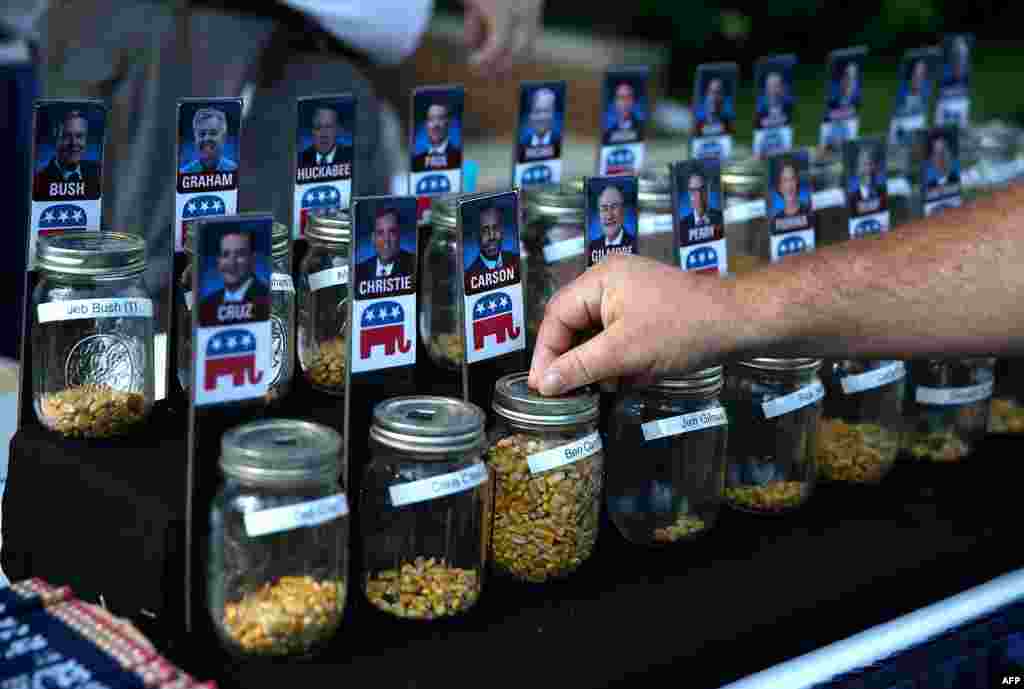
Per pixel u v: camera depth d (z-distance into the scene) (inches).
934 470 67.1
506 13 102.7
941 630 53.9
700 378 54.3
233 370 45.2
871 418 63.1
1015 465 68.7
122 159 89.9
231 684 44.0
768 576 53.9
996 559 60.3
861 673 50.3
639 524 55.1
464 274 50.9
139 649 41.2
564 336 51.9
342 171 58.8
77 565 50.1
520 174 65.2
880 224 67.2
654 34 267.3
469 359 51.9
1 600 43.2
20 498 52.4
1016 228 47.8
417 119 60.6
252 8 86.7
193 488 44.9
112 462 49.8
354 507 50.3
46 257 50.6
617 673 45.9
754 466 59.1
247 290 45.0
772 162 62.5
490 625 48.7
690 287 49.1
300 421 45.9
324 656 45.8
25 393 52.9
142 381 52.7
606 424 61.8
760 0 272.8
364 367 49.1
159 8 87.2
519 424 50.1
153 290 79.9
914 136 76.9
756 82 75.7
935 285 47.7
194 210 53.2
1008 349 48.4
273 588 44.4
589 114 158.1
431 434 45.9
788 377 58.3
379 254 48.4
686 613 50.4
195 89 87.6
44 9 95.4
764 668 50.9
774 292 48.6
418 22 92.5
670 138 165.3
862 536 58.6
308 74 88.6
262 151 88.5
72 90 89.8
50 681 39.1
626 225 56.8
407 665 45.6
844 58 79.4
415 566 48.3
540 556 50.9
